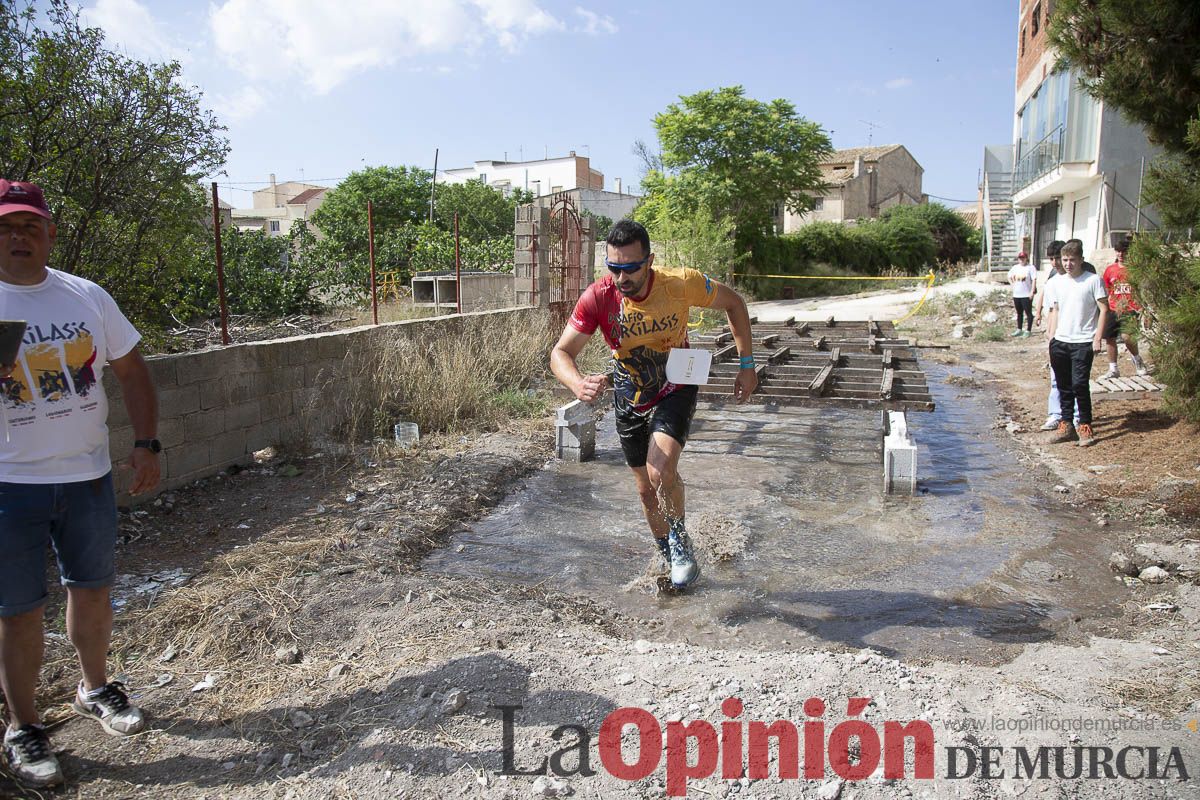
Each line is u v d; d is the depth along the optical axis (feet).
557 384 34.17
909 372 34.45
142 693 10.94
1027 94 82.58
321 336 24.50
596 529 18.30
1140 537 17.11
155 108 21.26
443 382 27.35
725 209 103.60
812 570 15.85
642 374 13.43
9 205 8.40
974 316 60.34
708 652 11.84
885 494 20.71
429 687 10.51
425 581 14.69
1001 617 13.76
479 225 130.82
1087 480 21.07
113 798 8.79
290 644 12.35
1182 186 20.45
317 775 8.99
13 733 9.08
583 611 13.99
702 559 16.39
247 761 9.39
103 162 20.88
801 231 122.42
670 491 13.76
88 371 9.06
